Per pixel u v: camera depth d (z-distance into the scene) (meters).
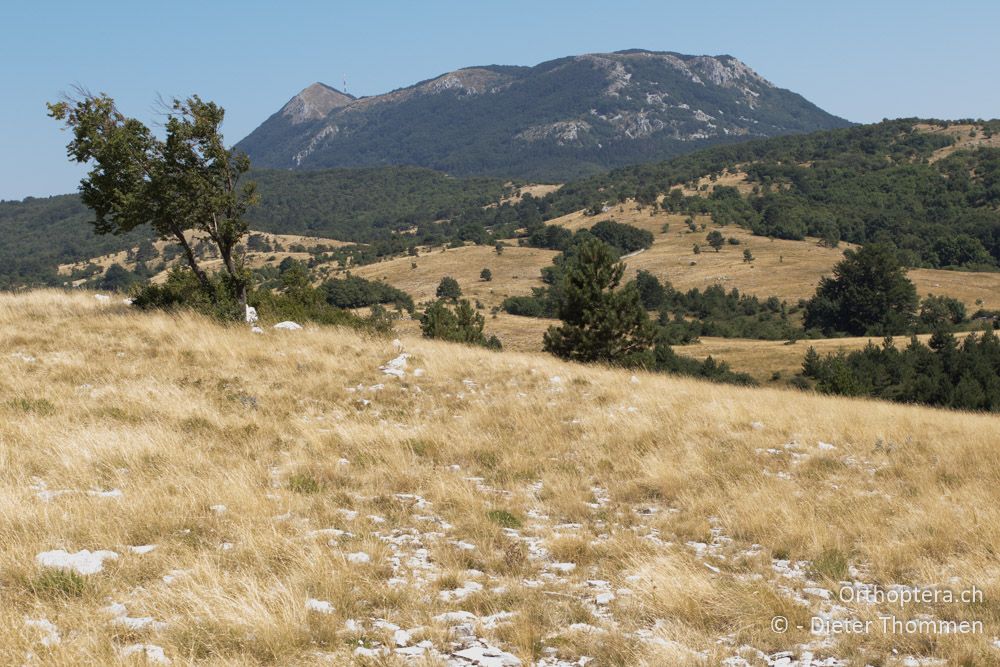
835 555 8.80
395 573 7.25
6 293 27.98
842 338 137.25
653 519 10.16
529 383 19.31
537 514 10.15
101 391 14.30
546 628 6.27
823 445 15.27
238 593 6.02
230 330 21.53
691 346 121.25
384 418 14.89
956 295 168.88
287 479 10.31
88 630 5.34
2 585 6.06
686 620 6.71
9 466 9.23
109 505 8.06
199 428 12.46
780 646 6.32
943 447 15.34
